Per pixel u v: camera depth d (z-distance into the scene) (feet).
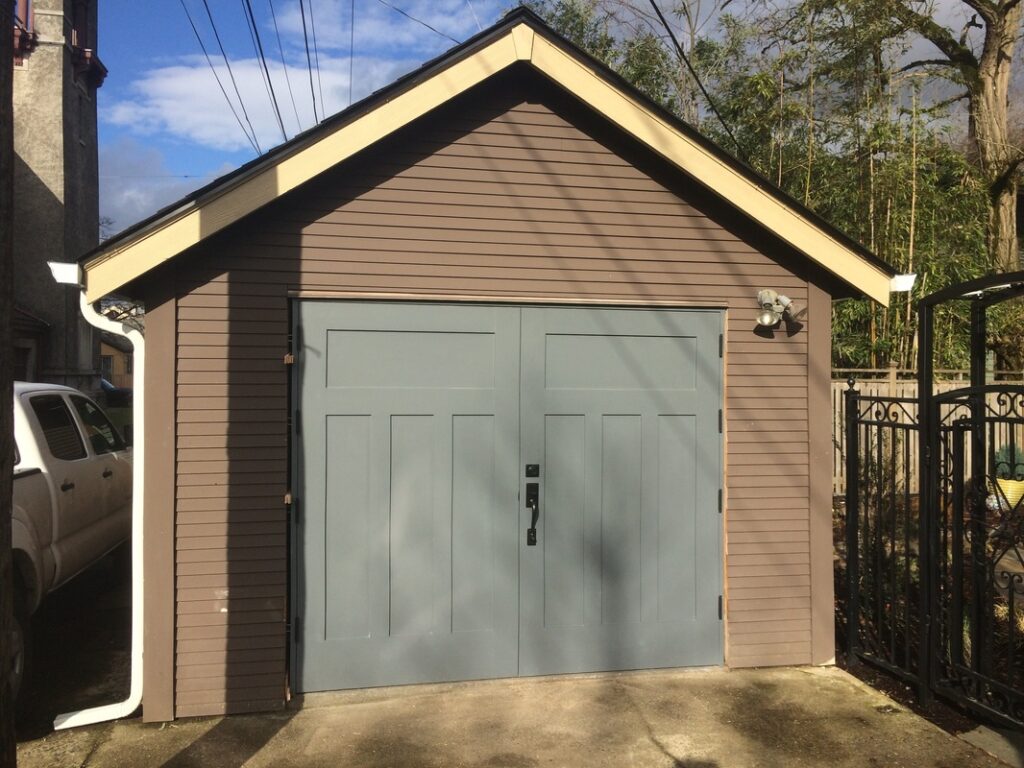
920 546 15.28
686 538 16.89
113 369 123.75
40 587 16.42
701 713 14.88
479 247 15.92
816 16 36.73
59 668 17.93
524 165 16.10
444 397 15.89
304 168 14.21
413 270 15.65
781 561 17.20
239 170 13.88
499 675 16.05
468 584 15.96
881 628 16.61
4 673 9.27
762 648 17.10
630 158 16.52
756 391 17.15
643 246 16.62
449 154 15.79
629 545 16.65
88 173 55.52
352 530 15.52
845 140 35.63
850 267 16.35
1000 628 18.04
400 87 14.44
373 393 15.60
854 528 17.60
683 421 16.92
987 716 13.78
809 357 17.31
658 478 16.80
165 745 13.66
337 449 15.48
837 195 33.58
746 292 17.08
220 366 14.92
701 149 15.71
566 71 15.21
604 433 16.57
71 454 19.65
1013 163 39.83
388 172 15.55
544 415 16.31
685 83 45.96
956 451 14.69
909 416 16.14
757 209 16.02
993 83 41.63
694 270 16.85
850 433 17.80
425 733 14.06
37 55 48.52
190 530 14.80
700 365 16.99
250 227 15.02
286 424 15.17
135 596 14.61
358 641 15.52
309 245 15.26
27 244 48.52
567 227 16.30
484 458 16.06
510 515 16.14
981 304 15.69
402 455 15.72
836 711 15.02
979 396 14.56
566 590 16.34
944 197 32.48
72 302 50.24
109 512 21.91
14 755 9.41
